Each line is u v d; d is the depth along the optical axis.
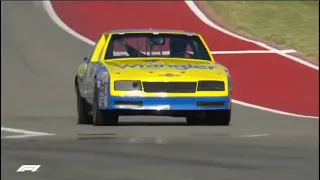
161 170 39.16
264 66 82.44
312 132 53.56
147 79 46.12
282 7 96.12
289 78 78.88
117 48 50.59
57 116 63.97
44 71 84.38
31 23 106.62
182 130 51.75
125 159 41.19
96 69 49.03
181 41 50.94
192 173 37.62
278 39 83.44
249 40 89.56
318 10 92.69
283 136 51.25
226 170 38.88
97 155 42.66
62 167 39.06
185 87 46.38
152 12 111.31
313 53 75.56
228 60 85.62
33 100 72.06
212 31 97.75
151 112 46.25
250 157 42.38
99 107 47.28
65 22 107.19
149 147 45.56
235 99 73.06
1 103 70.81
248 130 54.31
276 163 40.31
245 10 102.00
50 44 95.69
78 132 50.84
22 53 91.75
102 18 108.62
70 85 79.19
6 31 102.25
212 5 110.12
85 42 96.62
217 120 49.03
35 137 50.69
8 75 82.50
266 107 69.75
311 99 72.69
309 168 39.22
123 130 52.12
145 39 51.06
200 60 50.22
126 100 45.97
